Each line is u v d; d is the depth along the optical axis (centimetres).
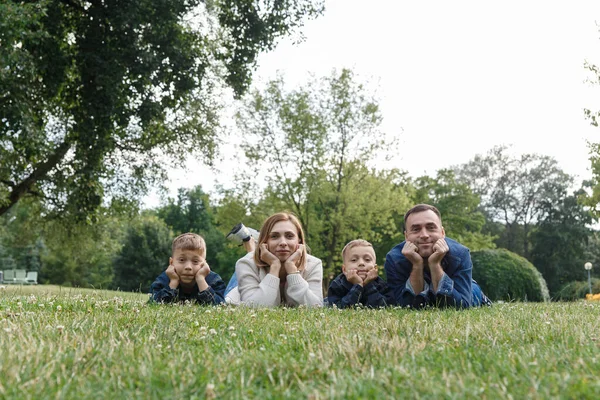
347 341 239
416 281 548
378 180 2512
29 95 1445
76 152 1622
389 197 2495
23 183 1856
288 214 619
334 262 2691
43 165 1855
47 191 2011
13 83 1304
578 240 6053
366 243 591
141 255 5347
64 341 240
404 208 2494
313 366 193
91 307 428
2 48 1251
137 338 260
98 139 1600
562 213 6128
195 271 589
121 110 1568
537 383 163
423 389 160
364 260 582
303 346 244
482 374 183
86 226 2272
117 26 1526
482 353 220
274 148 2427
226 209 2405
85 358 206
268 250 598
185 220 7000
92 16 1541
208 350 230
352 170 2495
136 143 2094
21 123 1315
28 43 1459
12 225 3219
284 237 593
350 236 2491
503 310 509
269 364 199
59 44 1560
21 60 1283
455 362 199
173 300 581
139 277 5338
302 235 620
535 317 412
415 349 227
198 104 2105
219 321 356
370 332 285
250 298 569
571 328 307
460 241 4203
